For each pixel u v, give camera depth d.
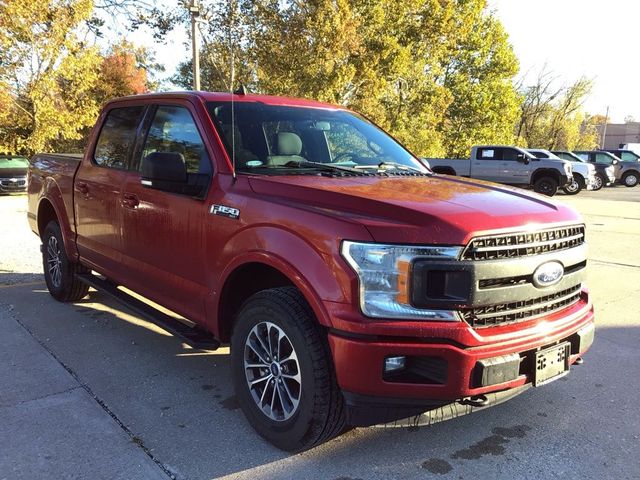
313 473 2.95
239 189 3.34
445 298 2.61
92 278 5.28
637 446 3.27
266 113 4.07
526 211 2.93
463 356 2.61
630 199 22.09
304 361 2.86
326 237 2.76
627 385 4.13
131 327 5.26
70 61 20.95
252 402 3.27
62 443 3.19
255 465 3.02
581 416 3.63
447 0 28.33
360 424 2.74
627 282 7.37
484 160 23.41
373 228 2.65
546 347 2.98
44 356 4.50
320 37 20.70
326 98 21.61
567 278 3.08
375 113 25.11
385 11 25.27
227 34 22.62
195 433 3.34
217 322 3.51
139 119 4.52
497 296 2.70
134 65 37.59
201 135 3.75
